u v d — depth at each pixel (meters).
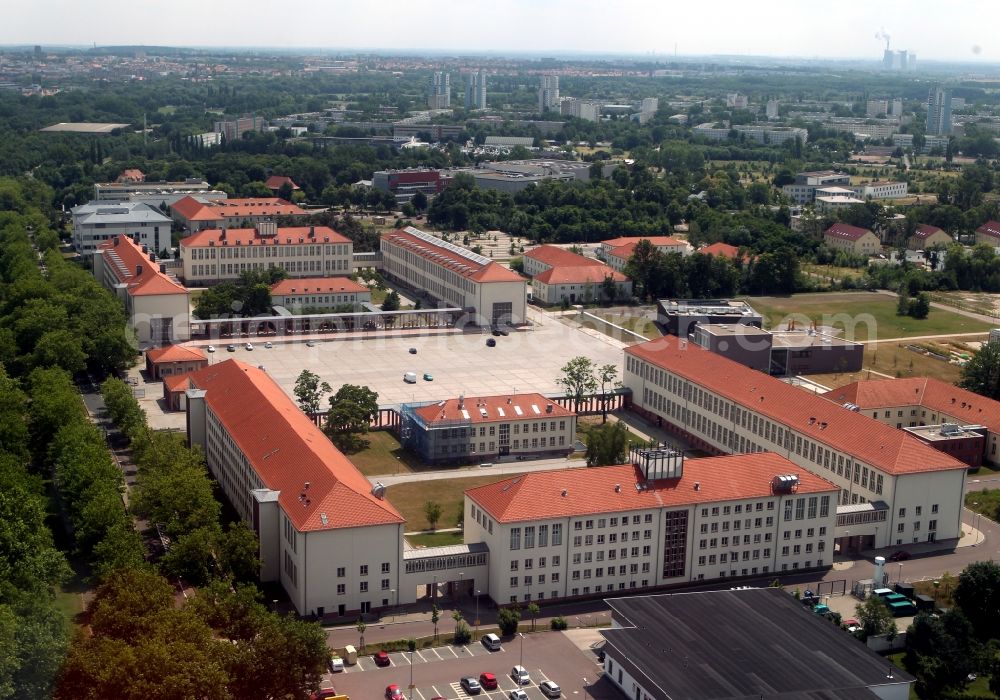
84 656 195.12
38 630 198.88
